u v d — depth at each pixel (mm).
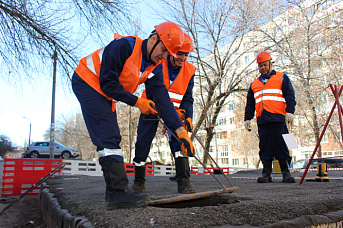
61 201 2789
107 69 2150
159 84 2613
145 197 2102
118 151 2133
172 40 2324
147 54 2381
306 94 17109
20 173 7449
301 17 17312
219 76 15773
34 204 5672
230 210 1733
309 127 22250
